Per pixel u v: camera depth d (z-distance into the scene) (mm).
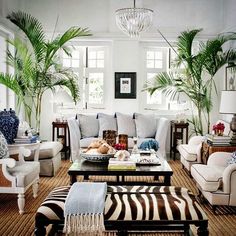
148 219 2473
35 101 6969
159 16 7008
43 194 4242
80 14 6996
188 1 7012
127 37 6945
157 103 7336
